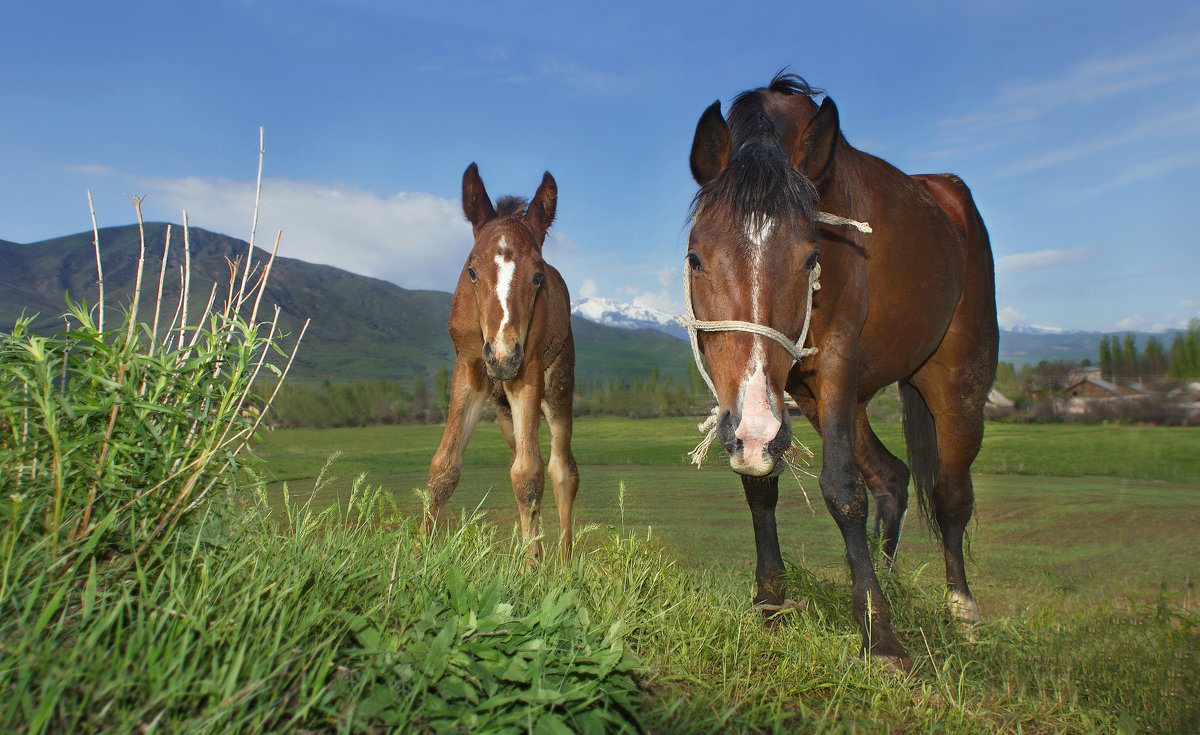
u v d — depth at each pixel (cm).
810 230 260
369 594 197
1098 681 245
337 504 253
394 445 4266
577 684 171
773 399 242
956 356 393
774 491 327
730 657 230
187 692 128
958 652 265
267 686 138
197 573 175
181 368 194
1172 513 391
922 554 718
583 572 276
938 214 374
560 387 498
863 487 277
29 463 174
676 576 299
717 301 256
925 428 427
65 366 178
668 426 6103
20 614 144
